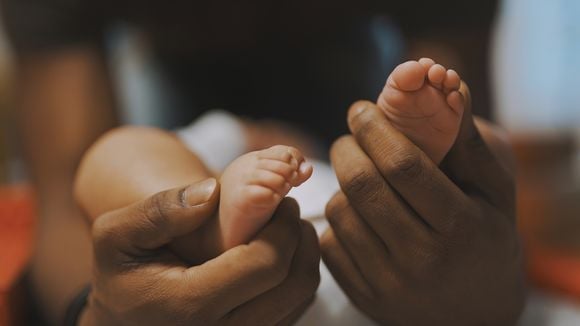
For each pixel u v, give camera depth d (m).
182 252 0.32
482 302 0.34
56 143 0.80
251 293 0.30
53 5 0.81
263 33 0.88
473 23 0.87
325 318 0.38
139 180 0.37
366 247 0.32
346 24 0.89
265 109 0.91
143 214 0.30
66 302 0.58
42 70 0.83
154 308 0.30
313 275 0.32
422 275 0.32
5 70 0.98
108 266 0.31
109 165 0.39
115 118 0.85
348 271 0.34
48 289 0.59
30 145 0.80
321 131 0.90
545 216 0.81
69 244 0.65
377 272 0.33
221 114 0.79
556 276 0.56
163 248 0.32
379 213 0.30
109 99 0.86
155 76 0.92
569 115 1.36
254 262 0.29
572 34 1.40
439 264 0.31
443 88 0.29
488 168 0.33
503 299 0.35
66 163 0.78
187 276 0.30
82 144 0.80
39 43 0.83
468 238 0.31
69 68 0.83
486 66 0.88
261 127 0.75
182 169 0.38
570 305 0.48
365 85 0.90
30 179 0.79
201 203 0.30
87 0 0.83
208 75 0.91
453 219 0.30
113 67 0.92
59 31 0.83
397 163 0.29
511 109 1.37
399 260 0.32
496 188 0.34
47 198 0.73
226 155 0.64
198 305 0.30
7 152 0.93
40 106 0.81
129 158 0.39
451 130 0.30
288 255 0.30
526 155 1.01
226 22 0.86
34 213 0.67
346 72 0.89
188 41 0.88
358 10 0.88
